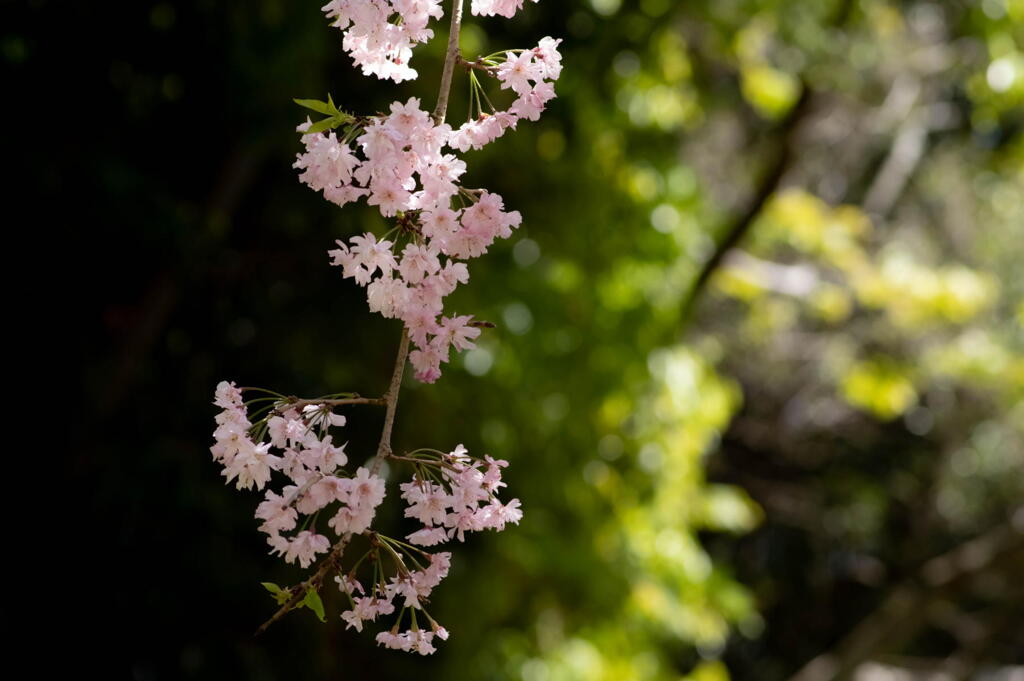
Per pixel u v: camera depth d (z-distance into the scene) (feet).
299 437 5.04
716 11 20.84
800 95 24.81
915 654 40.19
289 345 17.57
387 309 5.20
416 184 5.62
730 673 38.65
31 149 13.75
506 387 19.40
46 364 15.67
